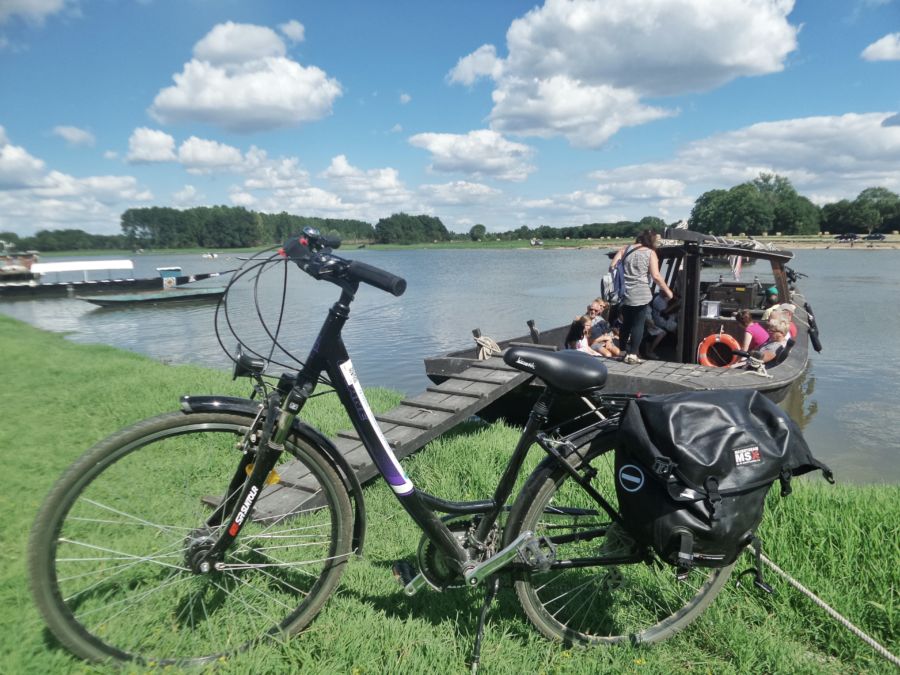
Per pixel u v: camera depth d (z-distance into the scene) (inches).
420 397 204.7
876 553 108.5
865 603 96.9
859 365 428.5
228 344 592.7
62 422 201.9
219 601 90.7
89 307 1086.4
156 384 271.1
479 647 82.8
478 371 228.2
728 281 421.7
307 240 81.5
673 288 366.3
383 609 95.4
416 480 159.6
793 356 315.3
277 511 121.3
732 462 73.4
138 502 90.9
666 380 224.8
